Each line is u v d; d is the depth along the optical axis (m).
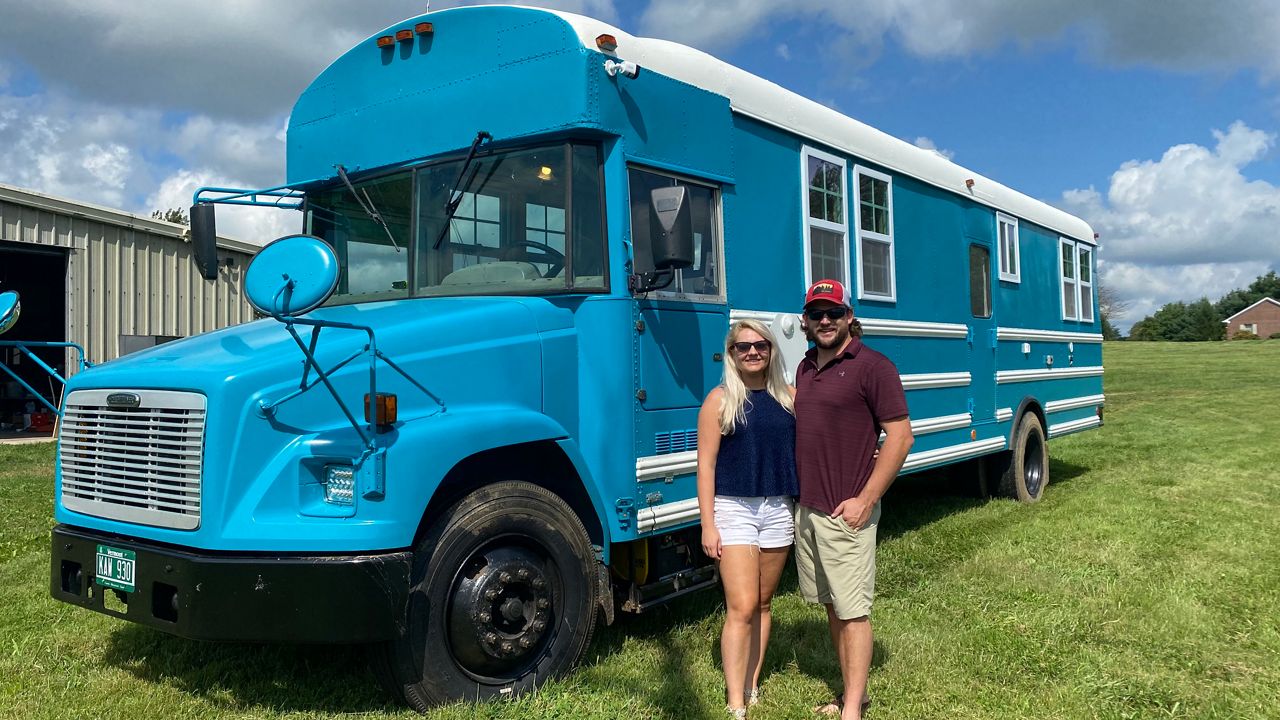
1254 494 9.35
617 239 4.44
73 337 14.45
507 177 4.58
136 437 3.80
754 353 3.78
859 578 3.72
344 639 3.44
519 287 4.54
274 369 3.66
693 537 5.11
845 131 6.48
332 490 3.61
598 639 4.84
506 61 4.58
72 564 4.04
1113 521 7.95
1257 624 5.14
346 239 5.09
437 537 3.74
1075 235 10.84
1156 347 48.06
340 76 5.21
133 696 4.07
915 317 7.25
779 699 4.05
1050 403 9.91
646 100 4.67
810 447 3.78
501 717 3.69
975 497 9.15
